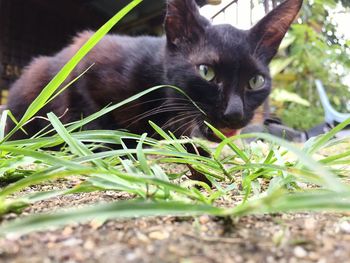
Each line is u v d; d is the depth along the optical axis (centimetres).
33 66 35
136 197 12
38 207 11
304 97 83
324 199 7
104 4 67
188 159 14
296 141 49
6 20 62
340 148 38
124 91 28
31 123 33
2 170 13
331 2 82
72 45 34
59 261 6
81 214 7
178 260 7
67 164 11
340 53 83
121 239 8
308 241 7
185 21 27
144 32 66
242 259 7
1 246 7
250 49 26
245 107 26
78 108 30
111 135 14
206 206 8
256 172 14
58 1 65
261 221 9
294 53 82
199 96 26
